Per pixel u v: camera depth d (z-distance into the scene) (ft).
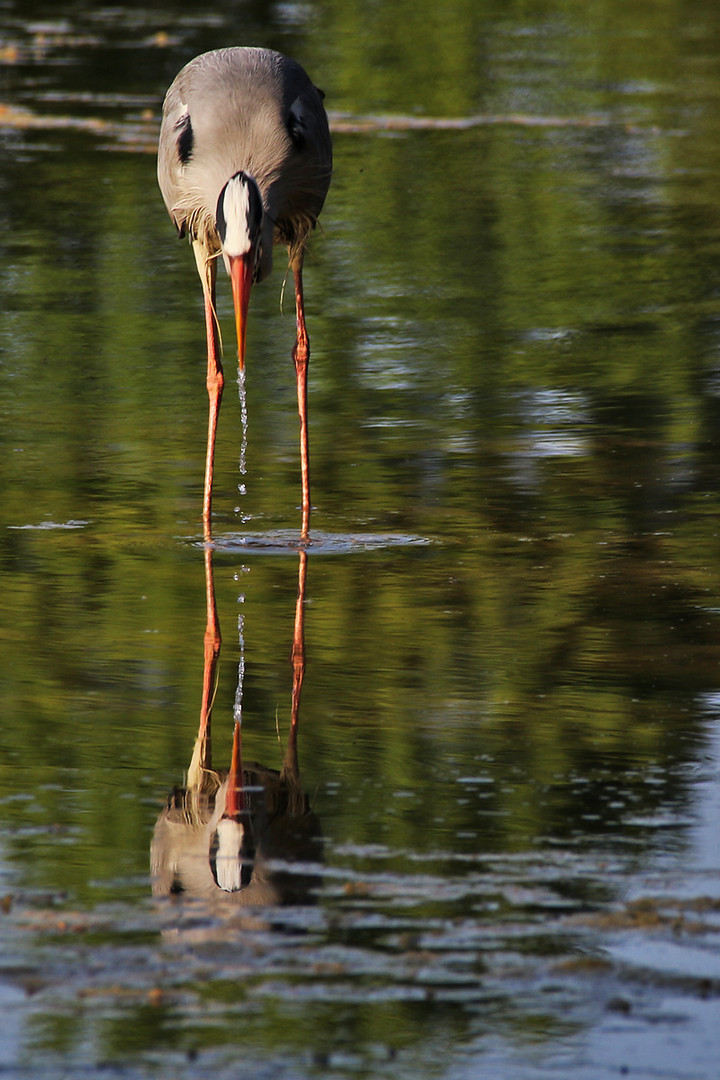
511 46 128.98
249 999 18.28
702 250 72.18
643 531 38.32
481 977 18.70
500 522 39.14
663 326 59.77
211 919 20.07
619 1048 17.42
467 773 24.97
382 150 92.58
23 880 21.18
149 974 18.75
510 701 28.17
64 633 31.63
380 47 124.26
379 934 19.69
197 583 34.83
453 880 21.12
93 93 103.55
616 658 30.32
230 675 29.53
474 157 91.20
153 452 44.93
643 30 139.23
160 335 57.98
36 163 86.28
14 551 36.76
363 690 28.84
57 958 19.11
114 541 37.65
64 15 133.08
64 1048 17.38
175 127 40.83
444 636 31.60
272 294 64.34
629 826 22.90
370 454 44.91
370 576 35.32
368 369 53.83
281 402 50.06
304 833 22.70
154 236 73.26
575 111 104.58
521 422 47.91
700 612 32.89
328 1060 17.26
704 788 24.34
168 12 135.44
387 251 71.61
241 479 42.68
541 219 78.02
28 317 59.88
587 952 19.25
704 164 90.02
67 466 43.52
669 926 19.81
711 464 43.78
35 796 24.04
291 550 37.17
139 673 29.55
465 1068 17.11
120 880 21.21
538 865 21.58
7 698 28.19
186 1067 17.08
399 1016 17.97
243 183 36.86
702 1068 17.11
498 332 58.75
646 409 49.26
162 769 25.17
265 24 130.82
